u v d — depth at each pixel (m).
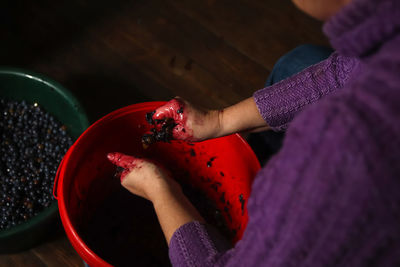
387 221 0.30
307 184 0.32
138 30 1.45
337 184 0.31
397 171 0.29
